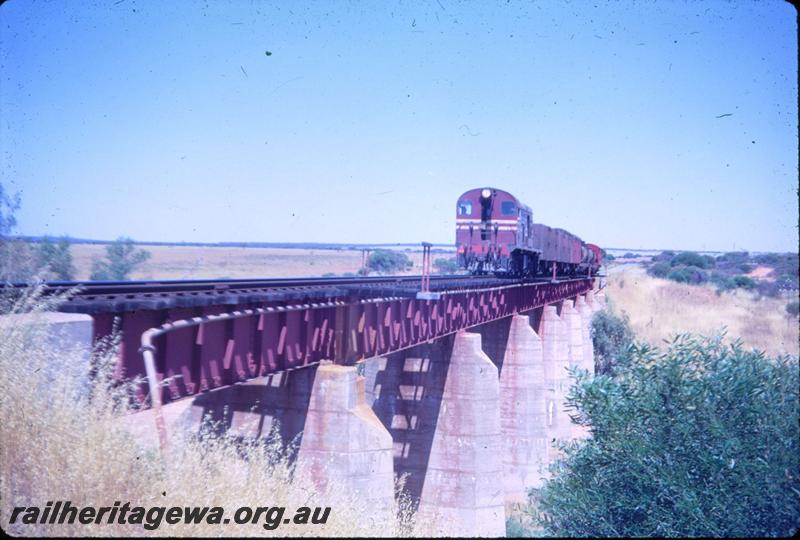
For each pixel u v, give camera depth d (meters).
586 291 68.19
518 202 38.75
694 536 14.62
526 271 44.22
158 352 13.82
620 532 15.67
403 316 23.55
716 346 17.98
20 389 8.94
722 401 16.42
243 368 16.36
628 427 16.89
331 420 20.02
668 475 15.44
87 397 9.77
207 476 9.56
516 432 42.00
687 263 86.56
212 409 21.67
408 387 31.72
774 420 15.73
